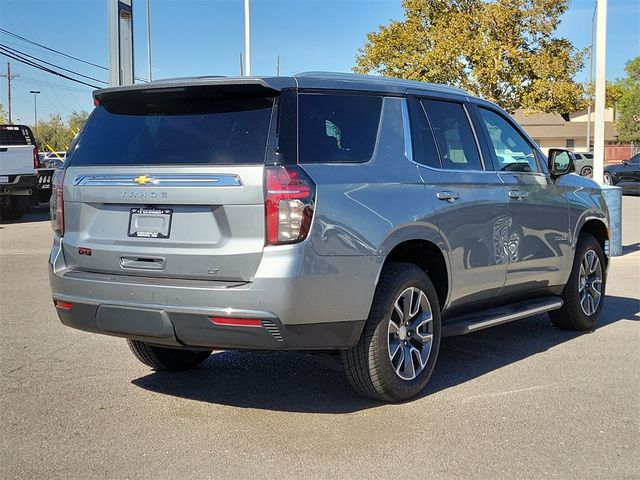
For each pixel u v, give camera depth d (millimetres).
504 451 4000
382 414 4609
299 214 4078
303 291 4062
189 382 5371
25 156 19344
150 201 4352
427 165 5059
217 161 4227
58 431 4355
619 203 11539
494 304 5820
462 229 5164
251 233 4094
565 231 6387
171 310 4176
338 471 3760
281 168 4105
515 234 5742
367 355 4516
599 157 12023
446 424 4418
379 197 4535
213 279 4164
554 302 6281
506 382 5266
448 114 5500
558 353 6086
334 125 4543
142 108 4691
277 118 4250
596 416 4547
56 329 7039
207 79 4344
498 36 28797
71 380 5398
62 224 4812
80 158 4785
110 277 4457
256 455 3975
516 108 29484
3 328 7078
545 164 6453
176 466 3840
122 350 6281
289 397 4988
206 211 4215
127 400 4938
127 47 13523
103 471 3781
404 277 4660
